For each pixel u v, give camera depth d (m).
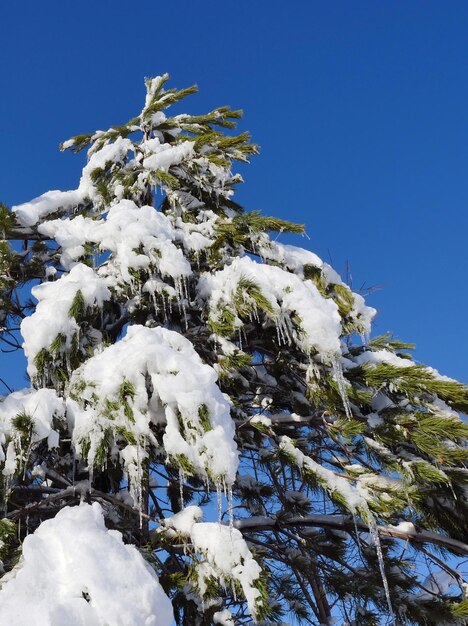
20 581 3.13
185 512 4.38
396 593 5.18
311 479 4.82
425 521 4.92
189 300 6.11
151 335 4.57
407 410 5.10
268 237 6.44
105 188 6.83
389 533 5.04
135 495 4.56
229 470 3.81
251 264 5.63
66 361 4.78
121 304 6.21
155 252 5.58
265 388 6.41
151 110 8.09
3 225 6.18
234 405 5.39
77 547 3.31
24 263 6.40
